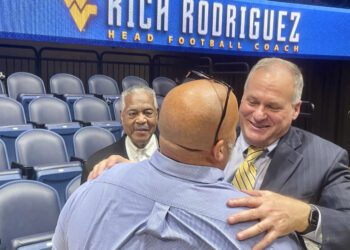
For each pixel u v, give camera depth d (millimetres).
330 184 1262
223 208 840
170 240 825
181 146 869
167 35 6645
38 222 2463
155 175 893
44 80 7797
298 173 1290
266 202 886
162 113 899
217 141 870
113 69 8500
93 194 931
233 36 7160
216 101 858
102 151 2342
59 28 5871
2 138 4059
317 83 8570
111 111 6195
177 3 6684
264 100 1296
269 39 7445
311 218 978
